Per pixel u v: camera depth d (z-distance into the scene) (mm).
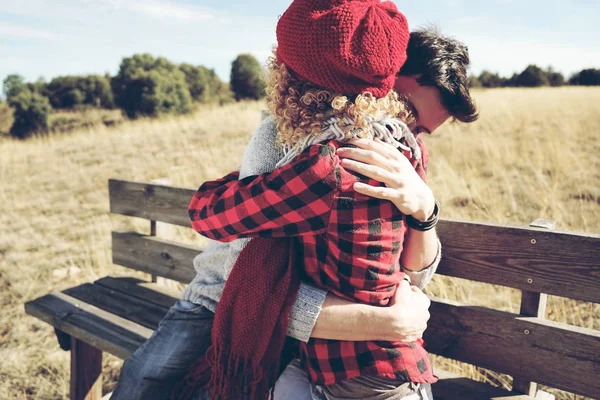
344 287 1191
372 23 1079
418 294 1284
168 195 2252
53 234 4809
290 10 1133
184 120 11414
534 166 5227
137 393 1405
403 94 1311
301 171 1111
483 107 9641
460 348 1601
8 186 6805
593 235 1380
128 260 2445
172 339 1437
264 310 1223
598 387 1392
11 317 3320
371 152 1121
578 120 7629
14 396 2594
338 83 1104
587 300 1393
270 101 1225
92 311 2135
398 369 1175
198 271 1517
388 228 1167
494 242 1522
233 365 1252
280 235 1190
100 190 6355
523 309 1527
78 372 2182
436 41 1294
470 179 4805
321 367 1218
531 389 1561
